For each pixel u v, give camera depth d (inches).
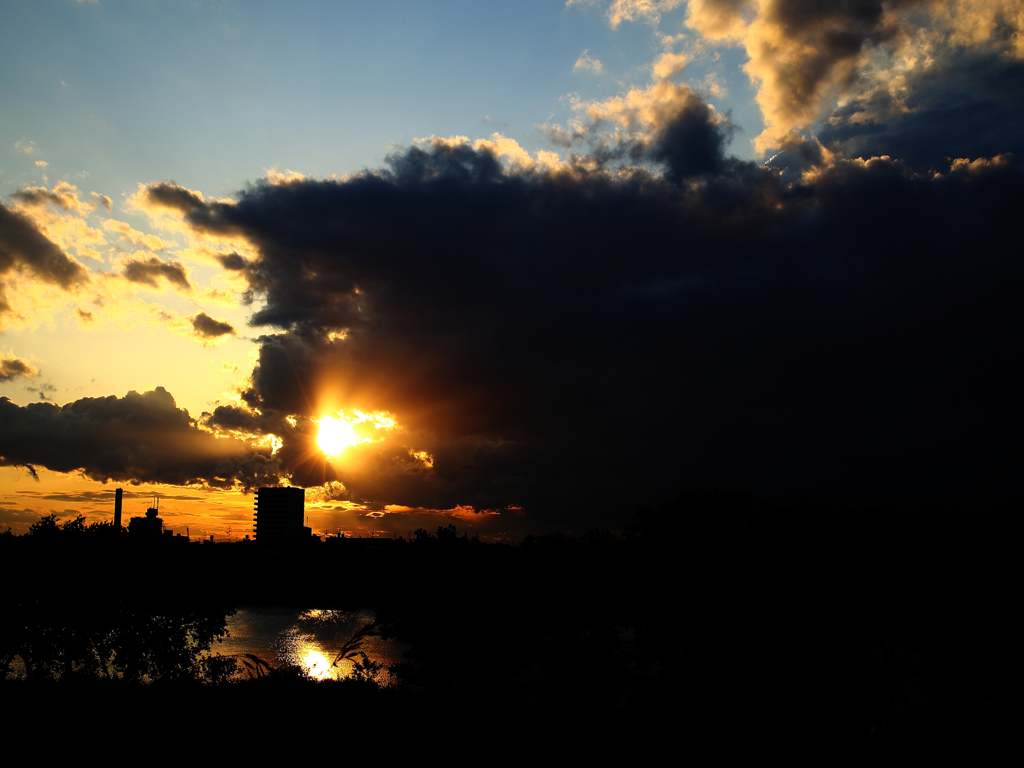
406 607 1467.8
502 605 1408.7
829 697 449.1
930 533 708.7
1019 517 653.3
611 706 1221.7
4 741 206.2
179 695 292.8
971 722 225.0
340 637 2738.7
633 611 1213.1
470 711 671.1
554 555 1423.5
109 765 190.2
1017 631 565.6
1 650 1322.6
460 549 1574.8
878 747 355.6
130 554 1480.1
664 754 745.6
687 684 923.4
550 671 1321.4
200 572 1568.7
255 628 3120.1
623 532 1250.6
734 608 900.0
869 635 765.3
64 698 293.0
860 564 791.7
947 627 585.9
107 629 1381.6
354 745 376.8
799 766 465.4
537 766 590.9
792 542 927.0
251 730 201.6
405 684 1385.3
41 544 1422.2
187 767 186.9
